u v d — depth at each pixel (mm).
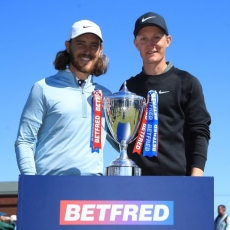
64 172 3381
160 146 3572
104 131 3594
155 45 3668
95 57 3629
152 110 3445
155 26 3652
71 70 3656
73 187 2896
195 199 2936
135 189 2918
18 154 3426
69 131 3424
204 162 3488
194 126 3576
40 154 3465
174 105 3625
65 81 3551
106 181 2910
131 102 3432
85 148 3434
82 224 2893
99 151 3516
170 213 2926
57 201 2887
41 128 3518
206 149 3521
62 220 2883
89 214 2896
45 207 2879
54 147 3422
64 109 3443
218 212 10203
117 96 3441
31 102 3490
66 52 3721
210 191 2945
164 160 3549
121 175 3051
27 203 2873
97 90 3439
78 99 3508
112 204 2908
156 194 2924
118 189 2912
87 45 3600
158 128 3600
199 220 2930
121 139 3395
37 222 2871
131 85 3812
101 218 2900
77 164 3391
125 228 2904
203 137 3537
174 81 3666
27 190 2877
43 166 3420
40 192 2883
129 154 3670
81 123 3455
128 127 3406
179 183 2936
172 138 3592
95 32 3584
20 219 2863
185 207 2932
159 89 3674
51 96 3473
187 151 3623
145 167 3564
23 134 3463
